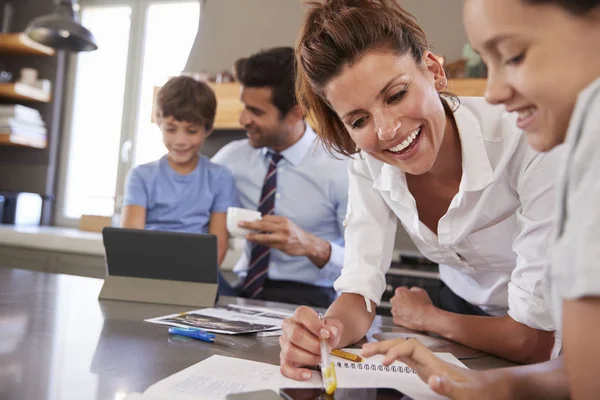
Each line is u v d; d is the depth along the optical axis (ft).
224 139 10.34
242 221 5.08
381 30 2.67
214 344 2.72
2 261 9.42
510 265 3.68
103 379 2.01
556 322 1.54
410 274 7.45
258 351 2.63
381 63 2.65
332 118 3.39
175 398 1.83
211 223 6.28
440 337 3.37
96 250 8.84
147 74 11.57
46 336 2.65
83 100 11.82
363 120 2.83
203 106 5.97
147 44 11.59
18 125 10.53
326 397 1.92
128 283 3.99
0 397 1.76
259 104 5.84
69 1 8.53
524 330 2.86
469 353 2.98
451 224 3.34
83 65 11.83
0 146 11.73
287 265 6.06
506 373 2.00
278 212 6.33
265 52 5.90
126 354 2.40
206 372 2.16
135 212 5.94
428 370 1.94
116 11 11.83
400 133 2.75
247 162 6.70
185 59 11.30
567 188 1.37
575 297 1.31
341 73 2.69
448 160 3.32
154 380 2.04
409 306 3.62
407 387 2.13
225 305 4.09
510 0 1.42
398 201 3.46
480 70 8.29
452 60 9.25
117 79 11.73
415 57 2.81
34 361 2.20
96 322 3.05
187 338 2.81
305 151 6.34
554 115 1.47
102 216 10.80
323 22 2.84
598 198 1.27
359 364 2.50
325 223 6.37
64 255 9.06
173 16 11.43
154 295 3.94
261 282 5.91
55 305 3.51
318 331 2.46
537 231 2.80
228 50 10.54
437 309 3.49
